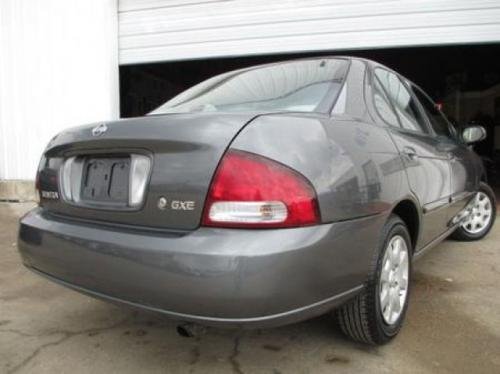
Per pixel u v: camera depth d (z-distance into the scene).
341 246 1.98
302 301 1.85
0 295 3.40
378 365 2.35
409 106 3.35
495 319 2.88
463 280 3.59
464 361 2.39
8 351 2.55
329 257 1.91
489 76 15.33
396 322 2.57
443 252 4.37
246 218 1.80
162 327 2.84
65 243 2.19
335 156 2.04
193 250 1.79
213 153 1.87
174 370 2.35
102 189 2.23
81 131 2.38
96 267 2.06
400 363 2.37
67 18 7.59
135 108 12.39
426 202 2.95
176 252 1.82
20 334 2.76
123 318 2.97
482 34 6.30
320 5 6.80
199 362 2.42
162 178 1.95
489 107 15.91
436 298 3.22
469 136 4.30
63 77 7.73
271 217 1.81
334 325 2.73
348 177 2.05
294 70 2.88
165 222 1.95
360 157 2.19
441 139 3.67
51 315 3.03
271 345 2.58
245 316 1.77
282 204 1.82
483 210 4.77
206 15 7.35
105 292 2.07
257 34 7.13
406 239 2.66
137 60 7.79
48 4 7.62
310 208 1.86
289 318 1.84
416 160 2.80
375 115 2.64
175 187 1.91
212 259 1.76
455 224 3.94
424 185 2.89
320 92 2.52
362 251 2.13
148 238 1.93
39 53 7.75
